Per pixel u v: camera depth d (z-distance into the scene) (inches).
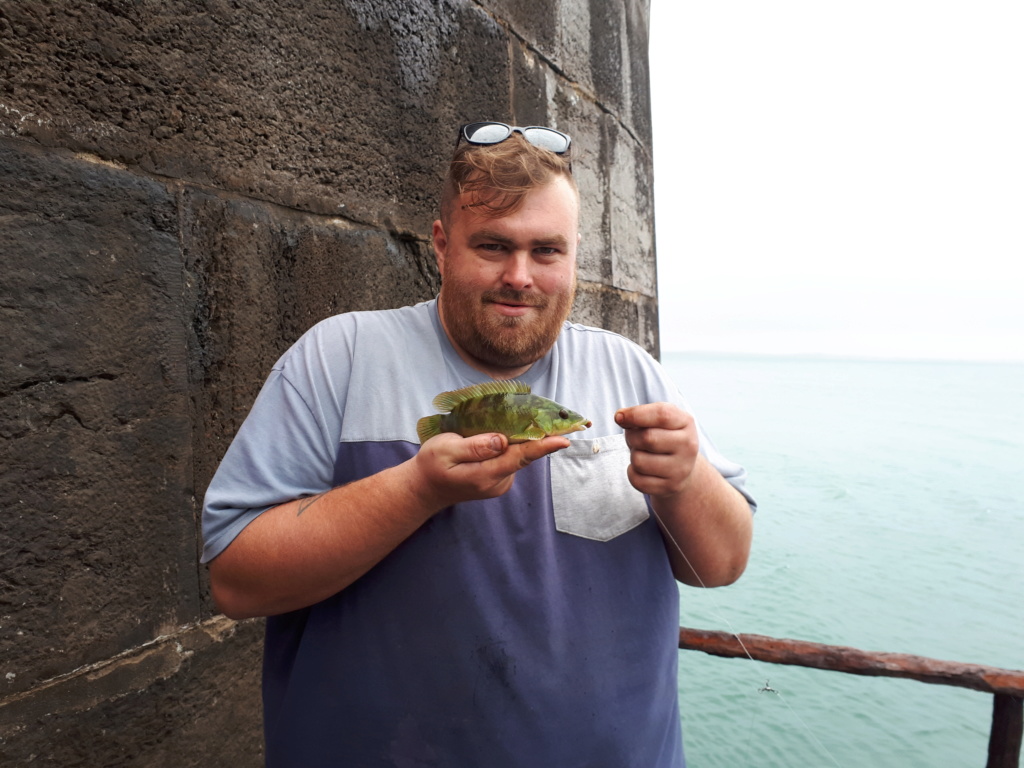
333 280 88.6
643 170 197.5
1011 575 422.9
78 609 60.7
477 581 46.2
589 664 47.6
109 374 62.9
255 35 77.0
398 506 41.5
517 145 48.8
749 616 354.0
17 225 55.8
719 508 51.3
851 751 212.1
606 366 57.6
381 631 46.3
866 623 343.3
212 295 72.7
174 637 69.6
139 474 65.7
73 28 59.6
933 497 693.9
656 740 50.3
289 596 45.2
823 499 681.6
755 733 220.4
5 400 55.2
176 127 68.7
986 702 249.3
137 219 65.1
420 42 102.7
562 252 49.4
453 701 45.4
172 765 69.3
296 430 48.1
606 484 51.1
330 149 87.8
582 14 154.4
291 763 47.6
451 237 50.3
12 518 55.7
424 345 53.2
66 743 59.9
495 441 39.1
